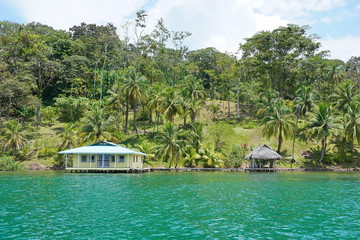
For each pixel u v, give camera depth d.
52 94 111.25
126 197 26.50
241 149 72.31
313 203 24.38
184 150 68.62
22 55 94.88
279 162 69.75
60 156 65.06
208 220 18.33
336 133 64.62
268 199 26.20
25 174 51.44
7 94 78.31
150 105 80.44
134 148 72.88
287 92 114.88
